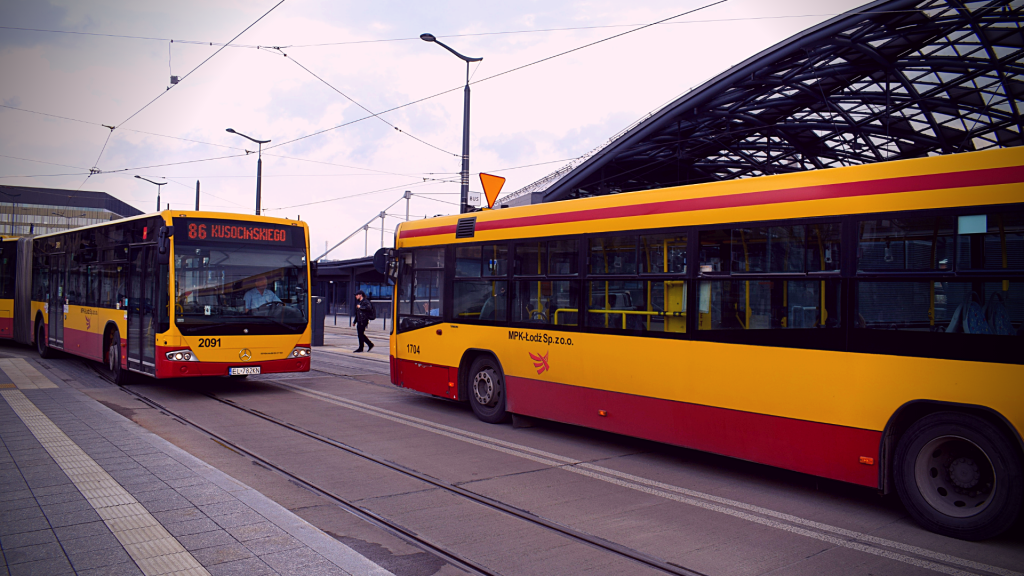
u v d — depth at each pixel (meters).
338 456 7.55
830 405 5.88
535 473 7.00
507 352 9.34
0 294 20.31
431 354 10.77
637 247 7.63
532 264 9.02
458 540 4.98
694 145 33.09
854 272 5.82
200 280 11.36
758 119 31.11
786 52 23.75
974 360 5.10
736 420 6.57
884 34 22.55
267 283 12.02
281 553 4.36
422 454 7.75
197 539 4.59
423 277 11.09
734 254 6.70
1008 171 5.07
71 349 15.55
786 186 6.36
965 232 5.24
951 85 26.14
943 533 5.22
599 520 5.51
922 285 5.42
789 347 6.20
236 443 8.12
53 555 4.27
